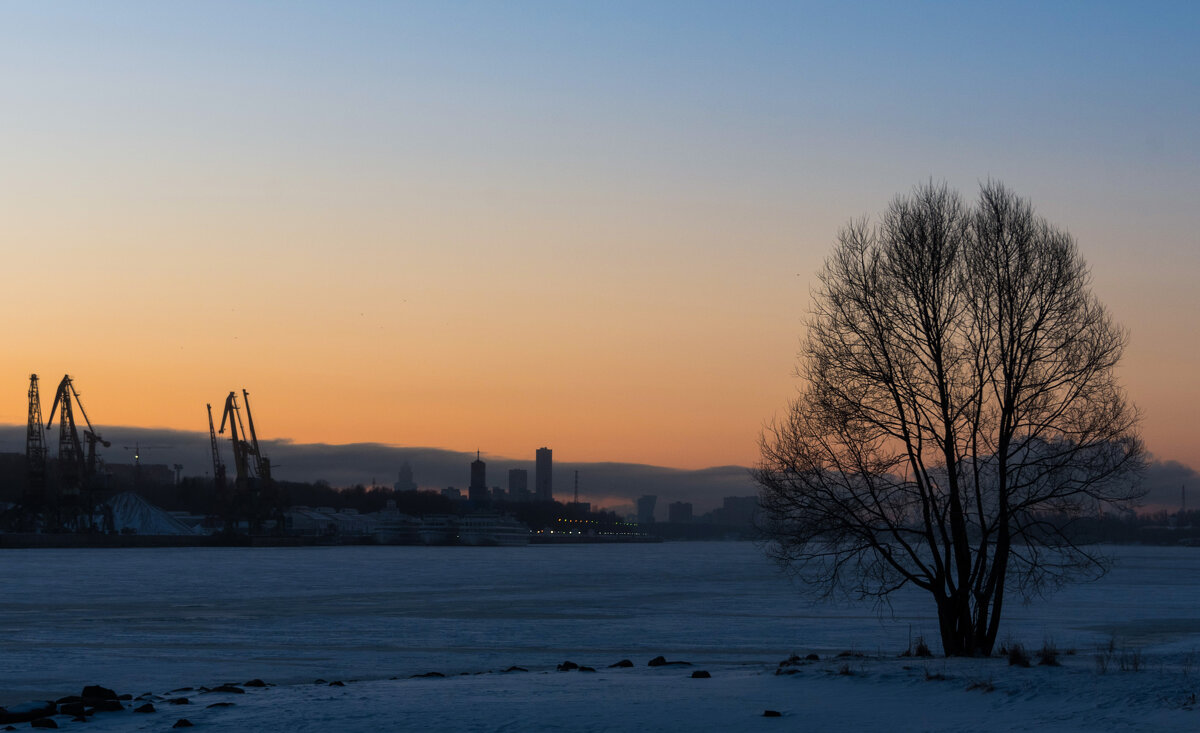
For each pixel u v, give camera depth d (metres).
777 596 116.31
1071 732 22.53
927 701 26.91
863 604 98.56
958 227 37.88
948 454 36.84
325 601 109.06
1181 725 22.50
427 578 162.12
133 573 168.25
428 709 27.56
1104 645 61.12
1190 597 111.25
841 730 23.80
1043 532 37.03
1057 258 36.69
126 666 53.12
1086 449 36.03
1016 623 79.31
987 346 36.81
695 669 38.56
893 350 37.44
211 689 32.69
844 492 37.50
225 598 112.69
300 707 28.23
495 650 62.06
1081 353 36.34
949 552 37.72
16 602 105.56
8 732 25.30
